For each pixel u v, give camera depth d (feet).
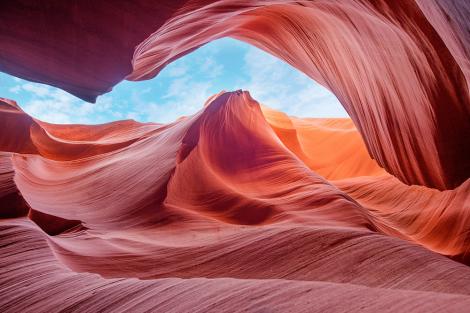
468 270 19.11
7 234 20.62
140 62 22.00
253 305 9.18
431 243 45.88
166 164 46.60
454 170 27.17
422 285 16.65
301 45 40.27
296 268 19.81
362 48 29.73
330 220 36.27
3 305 13.17
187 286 12.04
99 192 43.06
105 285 13.65
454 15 18.31
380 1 22.50
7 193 30.17
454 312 6.68
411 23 21.99
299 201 43.11
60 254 20.67
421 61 23.65
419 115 26.96
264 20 41.01
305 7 31.58
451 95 23.40
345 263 19.53
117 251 24.47
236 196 44.39
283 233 25.14
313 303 8.63
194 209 41.19
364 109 35.09
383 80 29.22
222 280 12.43
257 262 21.33
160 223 34.42
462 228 43.83
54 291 13.79
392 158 33.73
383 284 17.02
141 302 11.33
